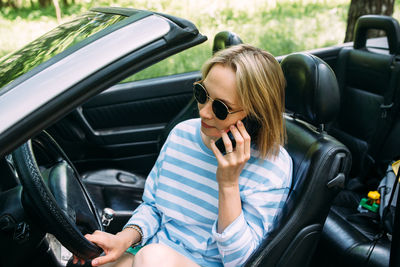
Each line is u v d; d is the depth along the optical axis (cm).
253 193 130
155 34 105
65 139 255
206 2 633
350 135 260
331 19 595
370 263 172
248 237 124
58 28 130
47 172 145
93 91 98
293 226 133
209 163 138
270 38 516
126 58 101
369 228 189
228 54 118
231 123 120
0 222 119
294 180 140
